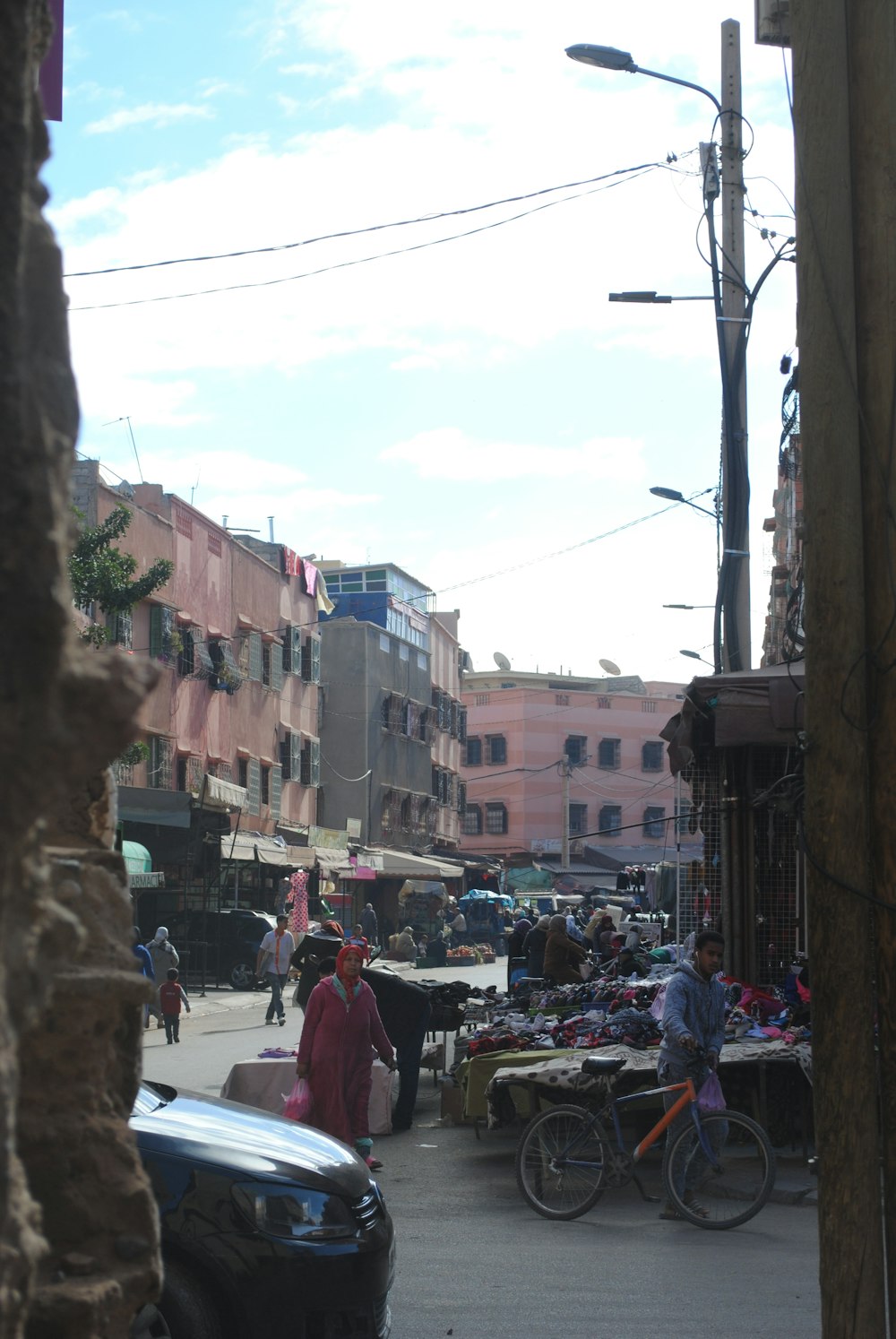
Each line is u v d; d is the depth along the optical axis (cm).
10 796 148
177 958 2336
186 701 4131
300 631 5359
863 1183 394
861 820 408
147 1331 407
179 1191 523
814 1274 784
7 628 146
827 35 430
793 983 1367
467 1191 1048
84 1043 204
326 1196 545
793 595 1274
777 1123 1130
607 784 9175
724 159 1731
